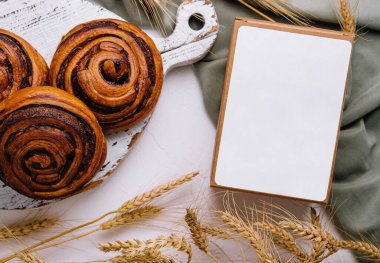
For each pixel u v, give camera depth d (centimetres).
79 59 53
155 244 55
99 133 53
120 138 59
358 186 60
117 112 55
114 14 59
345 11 56
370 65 60
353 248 56
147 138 62
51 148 51
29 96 51
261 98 55
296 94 55
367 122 61
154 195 57
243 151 56
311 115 55
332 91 55
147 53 55
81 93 53
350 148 61
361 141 60
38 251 62
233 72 55
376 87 60
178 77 62
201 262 63
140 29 57
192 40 59
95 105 54
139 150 62
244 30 55
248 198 62
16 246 62
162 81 57
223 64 60
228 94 55
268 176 56
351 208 61
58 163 52
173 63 59
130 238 63
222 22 61
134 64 54
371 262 62
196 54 59
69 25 59
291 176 56
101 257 63
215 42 60
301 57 55
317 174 56
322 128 55
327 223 62
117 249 55
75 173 53
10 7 58
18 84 53
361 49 60
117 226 60
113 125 56
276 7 59
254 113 55
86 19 59
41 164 52
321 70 55
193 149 62
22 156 51
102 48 53
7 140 51
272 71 55
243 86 55
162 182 62
